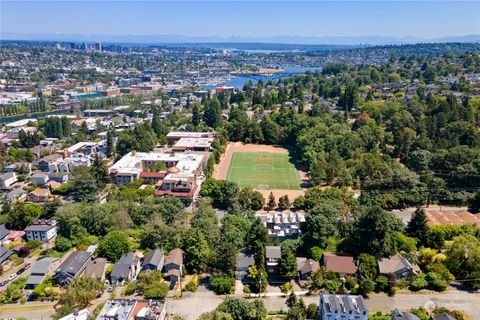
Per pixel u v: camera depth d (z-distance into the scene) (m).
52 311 99.06
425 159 177.50
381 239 111.94
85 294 97.88
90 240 127.94
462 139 198.25
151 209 141.38
